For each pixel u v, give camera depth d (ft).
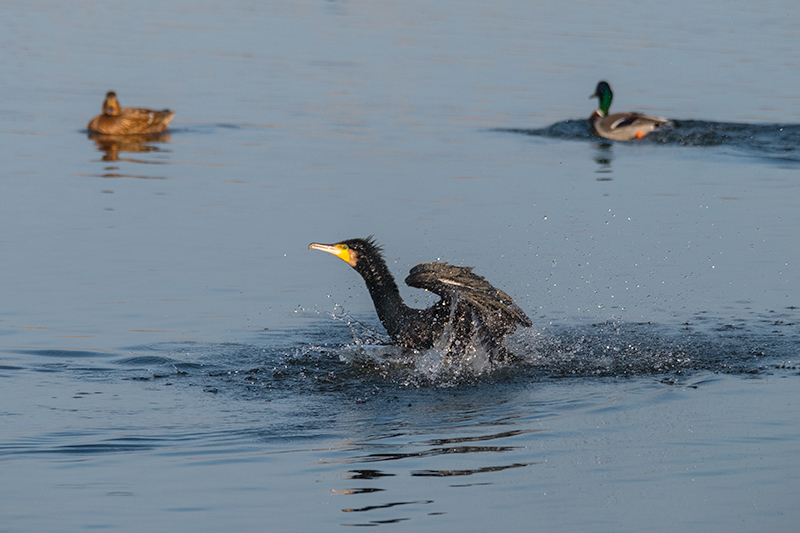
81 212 62.49
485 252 56.13
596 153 86.33
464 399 36.76
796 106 102.99
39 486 27.61
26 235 57.52
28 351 41.11
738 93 108.17
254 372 39.96
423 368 41.22
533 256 55.88
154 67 114.73
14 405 35.01
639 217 63.93
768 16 162.30
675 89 109.40
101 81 107.45
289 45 128.16
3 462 29.45
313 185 70.03
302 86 105.91
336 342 44.27
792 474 27.84
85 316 45.65
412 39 133.49
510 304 40.55
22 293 48.37
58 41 128.98
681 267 54.60
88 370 39.37
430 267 40.86
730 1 178.70
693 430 31.81
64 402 35.53
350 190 68.69
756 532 24.39
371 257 43.55
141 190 68.33
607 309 48.78
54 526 24.95
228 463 29.55
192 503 26.40
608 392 36.94
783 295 50.44
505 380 39.11
